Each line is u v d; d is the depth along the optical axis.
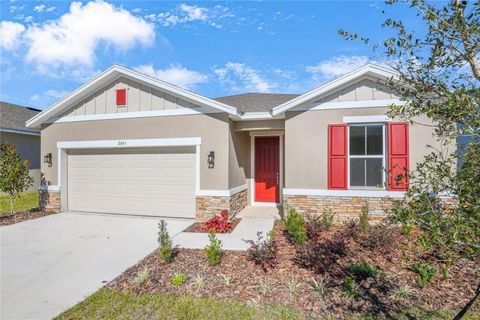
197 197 8.54
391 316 3.50
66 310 3.73
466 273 4.47
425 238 2.22
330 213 7.73
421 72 2.43
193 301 3.86
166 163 9.10
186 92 8.41
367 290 4.11
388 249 5.39
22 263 5.38
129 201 9.45
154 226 8.07
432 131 7.19
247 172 10.92
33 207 11.05
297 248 5.52
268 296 3.97
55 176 10.02
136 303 3.87
